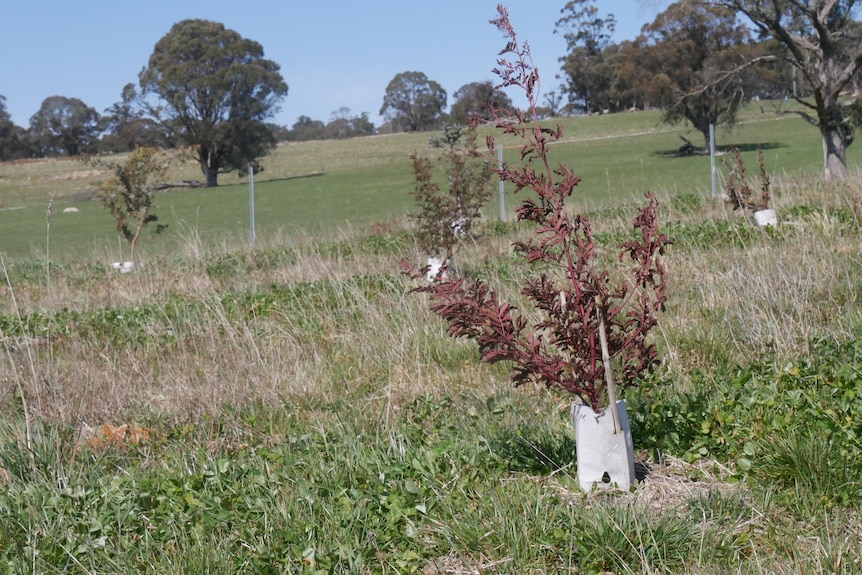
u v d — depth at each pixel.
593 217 15.20
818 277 7.58
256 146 69.62
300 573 3.77
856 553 3.54
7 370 7.57
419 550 3.99
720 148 51.91
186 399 6.55
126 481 4.88
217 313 8.82
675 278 8.59
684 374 6.11
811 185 15.41
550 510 4.11
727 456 4.67
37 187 70.31
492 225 16.62
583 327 4.45
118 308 10.77
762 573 3.48
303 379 6.84
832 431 4.54
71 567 4.06
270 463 5.12
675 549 3.74
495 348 4.62
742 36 50.88
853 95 24.84
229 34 69.75
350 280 10.37
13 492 4.85
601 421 4.36
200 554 3.94
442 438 5.31
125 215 17.53
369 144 97.19
